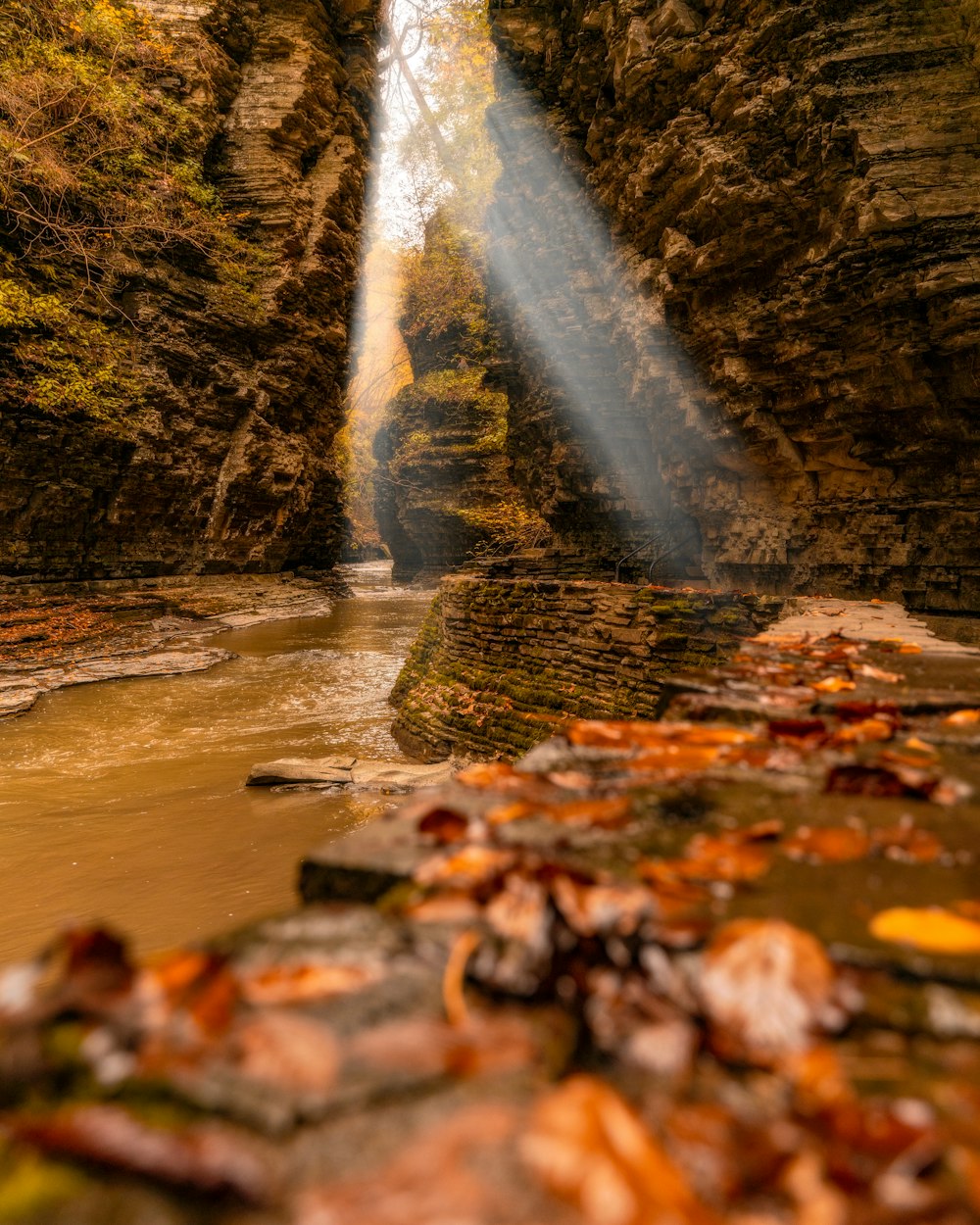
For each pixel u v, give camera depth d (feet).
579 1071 2.31
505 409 121.29
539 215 63.26
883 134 33.65
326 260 100.68
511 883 3.17
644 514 61.98
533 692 33.32
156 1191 1.78
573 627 32.89
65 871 23.53
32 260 70.38
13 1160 1.84
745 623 27.63
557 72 58.70
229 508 92.73
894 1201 1.79
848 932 3.04
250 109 93.61
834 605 28.02
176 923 20.13
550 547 75.46
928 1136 1.98
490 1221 1.66
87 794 31.24
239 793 31.24
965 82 33.17
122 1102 2.03
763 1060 2.35
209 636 75.46
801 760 5.84
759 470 46.96
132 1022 2.31
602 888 3.18
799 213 38.37
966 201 32.12
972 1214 1.74
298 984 2.62
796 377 41.11
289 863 24.03
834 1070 2.26
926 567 37.50
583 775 5.49
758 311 41.09
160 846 25.57
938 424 35.50
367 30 110.83
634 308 50.90
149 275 80.69
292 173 95.25
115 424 74.84
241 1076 2.14
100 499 79.05
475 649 38.93
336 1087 2.13
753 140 39.19
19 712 44.68
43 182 68.64
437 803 4.83
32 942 19.22
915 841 4.05
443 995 2.62
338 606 111.86
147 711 46.32
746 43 39.24
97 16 74.02
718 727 6.84
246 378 92.63
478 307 120.67
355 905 3.42
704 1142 1.97
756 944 2.77
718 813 4.62
